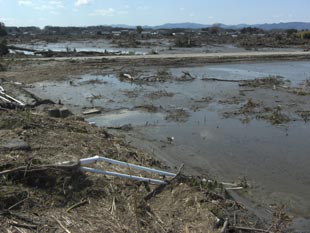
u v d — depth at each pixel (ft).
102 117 38.60
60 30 465.06
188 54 103.04
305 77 66.28
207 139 31.89
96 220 14.85
